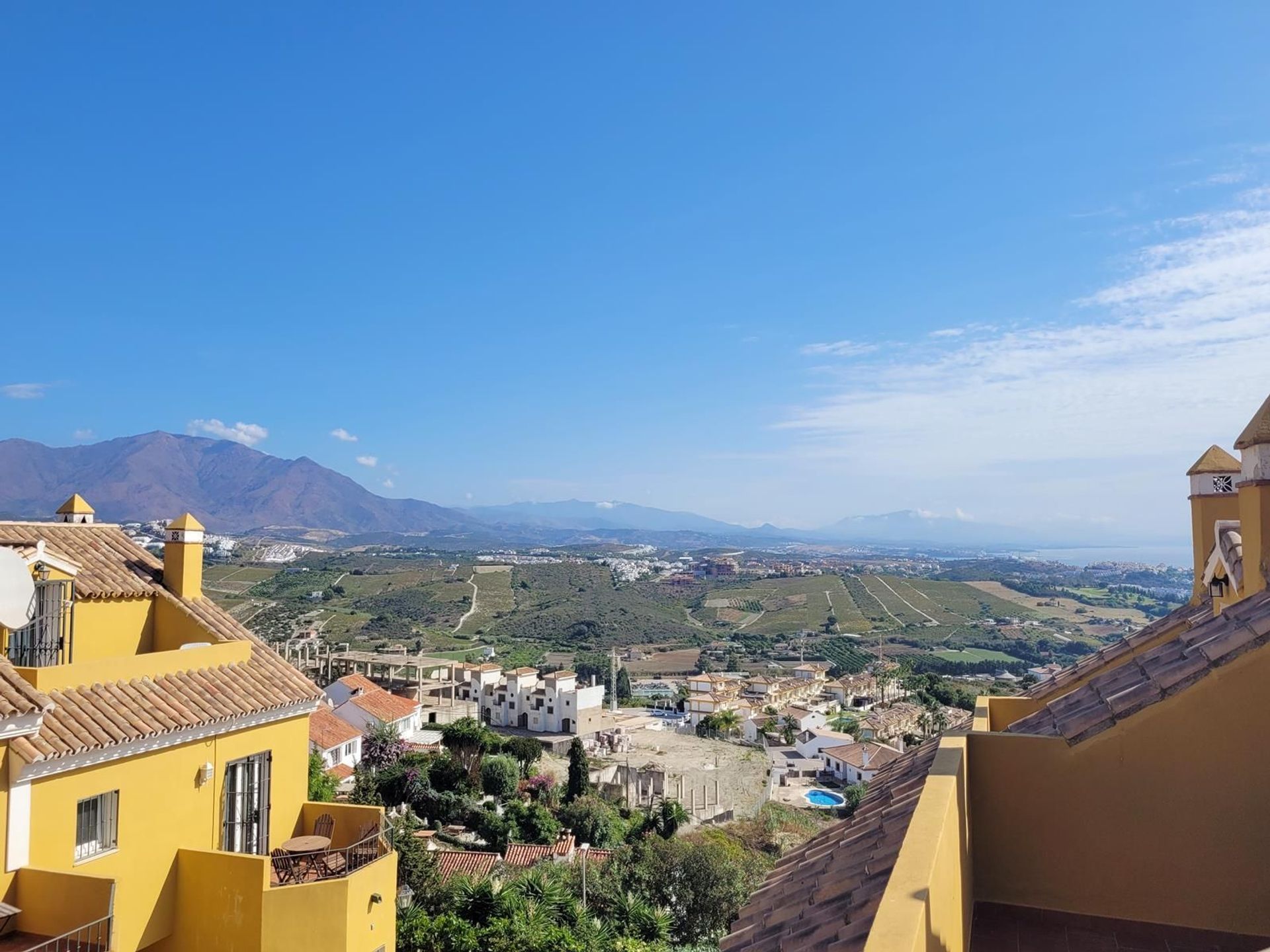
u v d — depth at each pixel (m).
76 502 19.25
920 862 4.31
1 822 11.24
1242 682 5.78
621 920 30.98
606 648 170.38
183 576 18.34
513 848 42.22
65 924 11.06
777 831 56.91
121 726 12.97
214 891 13.70
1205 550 11.81
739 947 5.70
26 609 13.38
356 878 14.23
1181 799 5.89
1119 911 5.97
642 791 66.12
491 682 99.56
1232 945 5.69
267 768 15.99
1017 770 6.32
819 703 120.81
